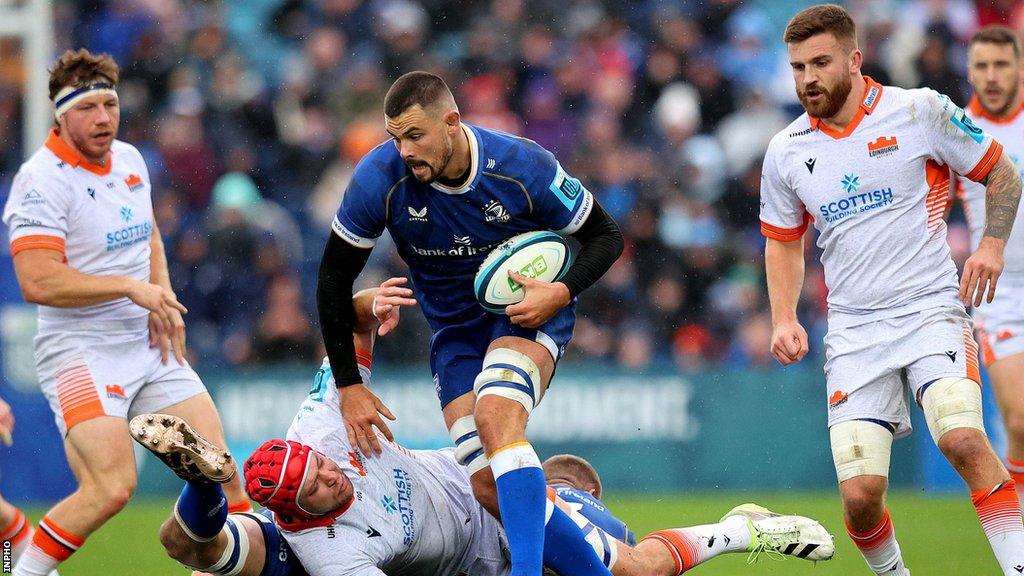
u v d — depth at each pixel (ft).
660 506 122.31
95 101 69.51
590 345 147.84
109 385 70.79
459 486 66.08
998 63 86.43
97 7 169.78
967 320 66.54
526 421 60.08
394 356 141.38
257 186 160.35
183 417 73.20
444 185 59.67
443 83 58.18
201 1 174.09
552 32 174.81
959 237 151.43
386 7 175.94
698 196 162.09
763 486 136.77
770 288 70.44
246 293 144.56
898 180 66.13
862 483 64.95
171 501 132.87
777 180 69.05
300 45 174.40
